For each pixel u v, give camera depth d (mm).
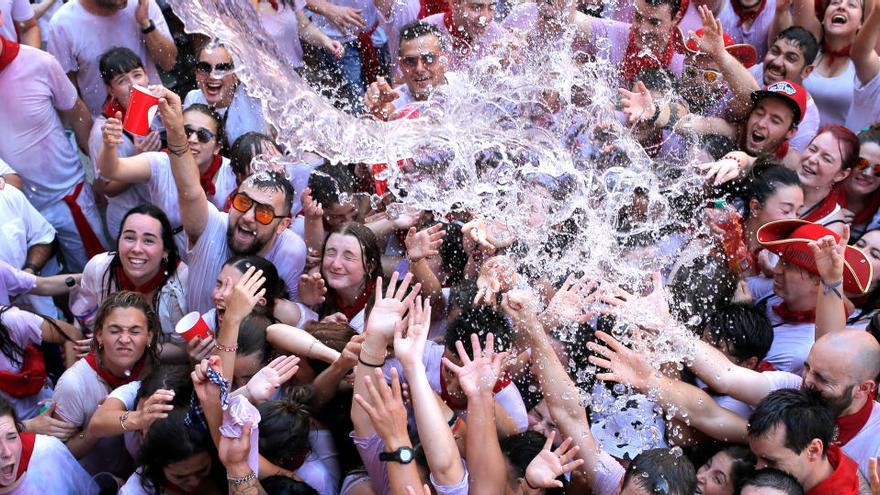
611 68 5184
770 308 4285
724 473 3439
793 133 5035
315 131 3922
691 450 3709
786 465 3262
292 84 3828
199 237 4422
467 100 4859
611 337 3691
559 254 4227
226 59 5203
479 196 4426
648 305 3928
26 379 4152
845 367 3441
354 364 3701
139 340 3877
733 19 5926
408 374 3299
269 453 3547
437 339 3982
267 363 3979
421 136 4465
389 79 5895
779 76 5422
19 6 5730
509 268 3959
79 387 3889
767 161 4594
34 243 4957
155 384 3678
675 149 4887
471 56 5109
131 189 5016
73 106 5340
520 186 4445
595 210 4410
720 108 5203
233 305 3775
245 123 5297
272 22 5512
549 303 3992
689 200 4539
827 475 3297
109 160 4539
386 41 5953
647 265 4242
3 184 4836
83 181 5355
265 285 4137
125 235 4293
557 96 4895
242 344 3891
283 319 4258
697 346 3789
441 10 5848
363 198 4707
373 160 4090
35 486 3576
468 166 4465
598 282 4098
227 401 3297
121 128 4500
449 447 3246
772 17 5910
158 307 4398
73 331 4406
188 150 4254
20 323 4195
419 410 3258
